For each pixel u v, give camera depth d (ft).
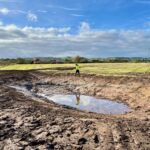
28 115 75.51
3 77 204.44
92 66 274.98
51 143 56.80
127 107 109.40
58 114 78.38
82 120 72.18
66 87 174.50
